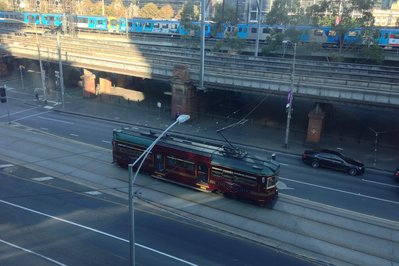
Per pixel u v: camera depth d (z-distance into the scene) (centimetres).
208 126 4572
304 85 3853
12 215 2347
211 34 7444
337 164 3253
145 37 7975
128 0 15662
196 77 4559
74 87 6506
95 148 3622
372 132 4409
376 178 3166
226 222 2331
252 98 5597
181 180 2780
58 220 2297
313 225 2323
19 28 9950
